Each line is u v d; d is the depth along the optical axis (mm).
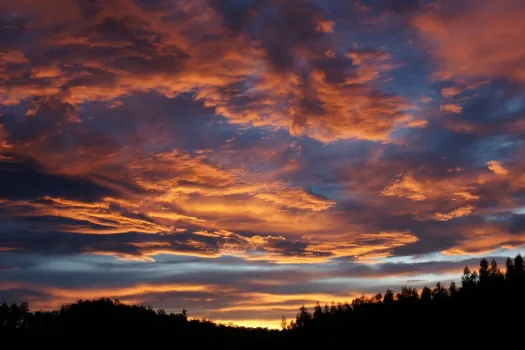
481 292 130750
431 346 119812
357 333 138500
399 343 125625
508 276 134000
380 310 144750
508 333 113062
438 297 139000
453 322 124312
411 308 138375
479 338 114875
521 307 119500
